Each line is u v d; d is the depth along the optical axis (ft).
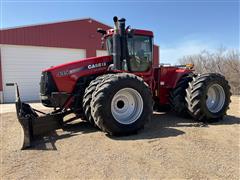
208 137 13.88
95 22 47.96
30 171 10.32
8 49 40.14
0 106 34.12
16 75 41.06
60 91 16.47
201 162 10.75
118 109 14.84
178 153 11.64
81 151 12.17
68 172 10.14
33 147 13.08
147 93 15.21
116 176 9.70
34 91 42.75
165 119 18.76
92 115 14.20
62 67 16.60
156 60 53.06
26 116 13.91
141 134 14.56
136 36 18.15
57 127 15.51
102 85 14.21
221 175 9.64
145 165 10.52
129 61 17.89
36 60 42.63
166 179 9.41
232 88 45.57
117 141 13.38
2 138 15.33
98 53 48.73
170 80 19.56
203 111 17.38
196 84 17.57
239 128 15.97
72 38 45.75
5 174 10.10
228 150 12.03
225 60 55.16
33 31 41.96
